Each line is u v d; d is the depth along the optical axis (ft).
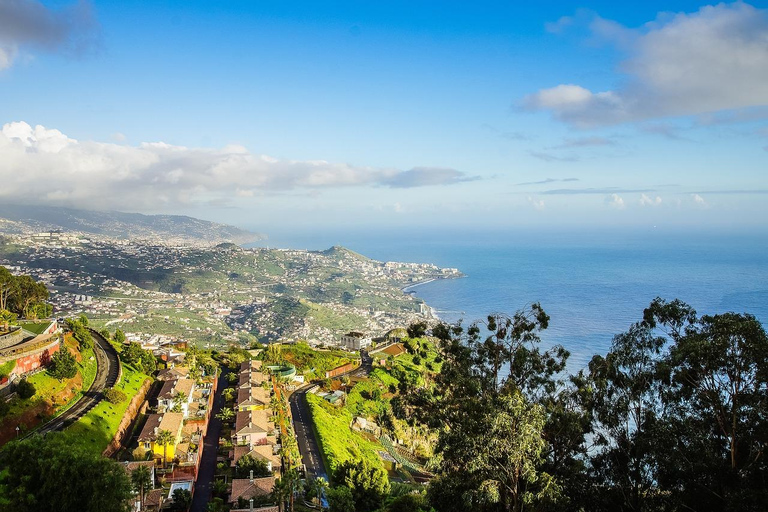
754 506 111.75
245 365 442.91
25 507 139.13
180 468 253.03
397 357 551.59
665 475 135.13
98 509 145.48
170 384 340.39
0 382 243.40
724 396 131.85
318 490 242.37
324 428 340.18
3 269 396.37
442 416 166.09
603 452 150.92
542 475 128.57
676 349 135.64
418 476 326.44
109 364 355.77
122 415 280.92
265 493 230.48
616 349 153.58
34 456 145.89
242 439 292.61
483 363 165.99
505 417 126.72
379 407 431.02
